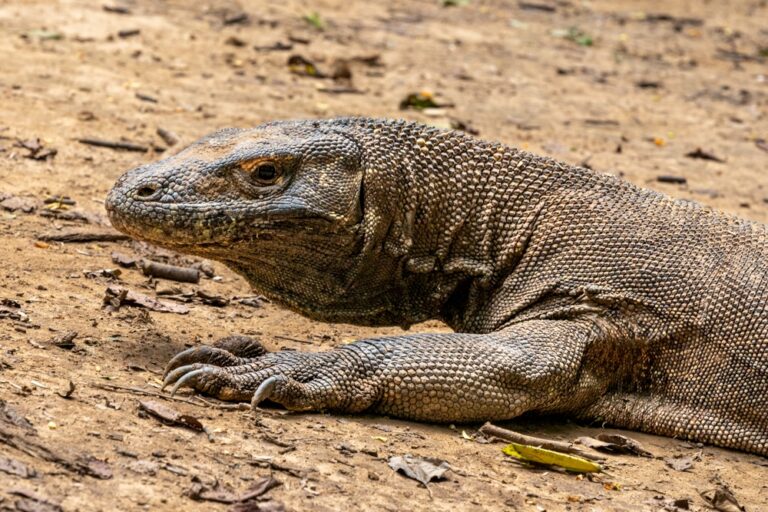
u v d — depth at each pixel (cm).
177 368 1194
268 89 2484
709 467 1299
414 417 1259
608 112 2770
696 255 1401
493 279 1408
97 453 1017
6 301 1333
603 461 1249
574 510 1105
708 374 1373
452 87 2756
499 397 1268
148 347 1297
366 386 1238
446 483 1110
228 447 1085
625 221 1413
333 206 1305
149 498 968
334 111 2406
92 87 2275
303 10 3250
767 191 2342
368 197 1340
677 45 3603
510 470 1174
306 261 1328
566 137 2514
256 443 1107
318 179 1305
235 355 1278
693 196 2234
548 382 1289
